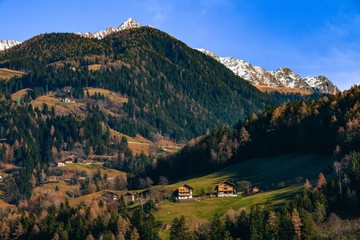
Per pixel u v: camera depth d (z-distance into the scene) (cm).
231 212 17175
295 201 16725
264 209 17162
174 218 17662
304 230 15150
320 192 16838
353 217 15925
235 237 16075
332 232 15150
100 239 17325
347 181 17100
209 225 16938
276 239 15475
